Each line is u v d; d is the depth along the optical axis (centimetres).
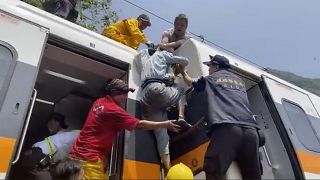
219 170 348
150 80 417
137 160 378
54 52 408
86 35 414
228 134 353
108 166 382
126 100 409
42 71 465
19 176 437
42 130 509
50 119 504
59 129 502
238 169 363
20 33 350
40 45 358
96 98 531
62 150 417
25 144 503
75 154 367
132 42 571
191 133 410
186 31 567
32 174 421
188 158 404
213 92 383
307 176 450
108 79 460
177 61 433
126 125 371
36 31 362
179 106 424
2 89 319
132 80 427
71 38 396
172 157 421
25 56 344
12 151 304
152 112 407
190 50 461
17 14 359
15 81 329
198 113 408
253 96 497
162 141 399
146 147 393
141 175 374
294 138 467
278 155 448
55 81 497
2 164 296
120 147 381
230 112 363
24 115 321
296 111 520
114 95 390
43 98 536
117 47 439
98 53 415
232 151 353
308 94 584
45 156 411
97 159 365
